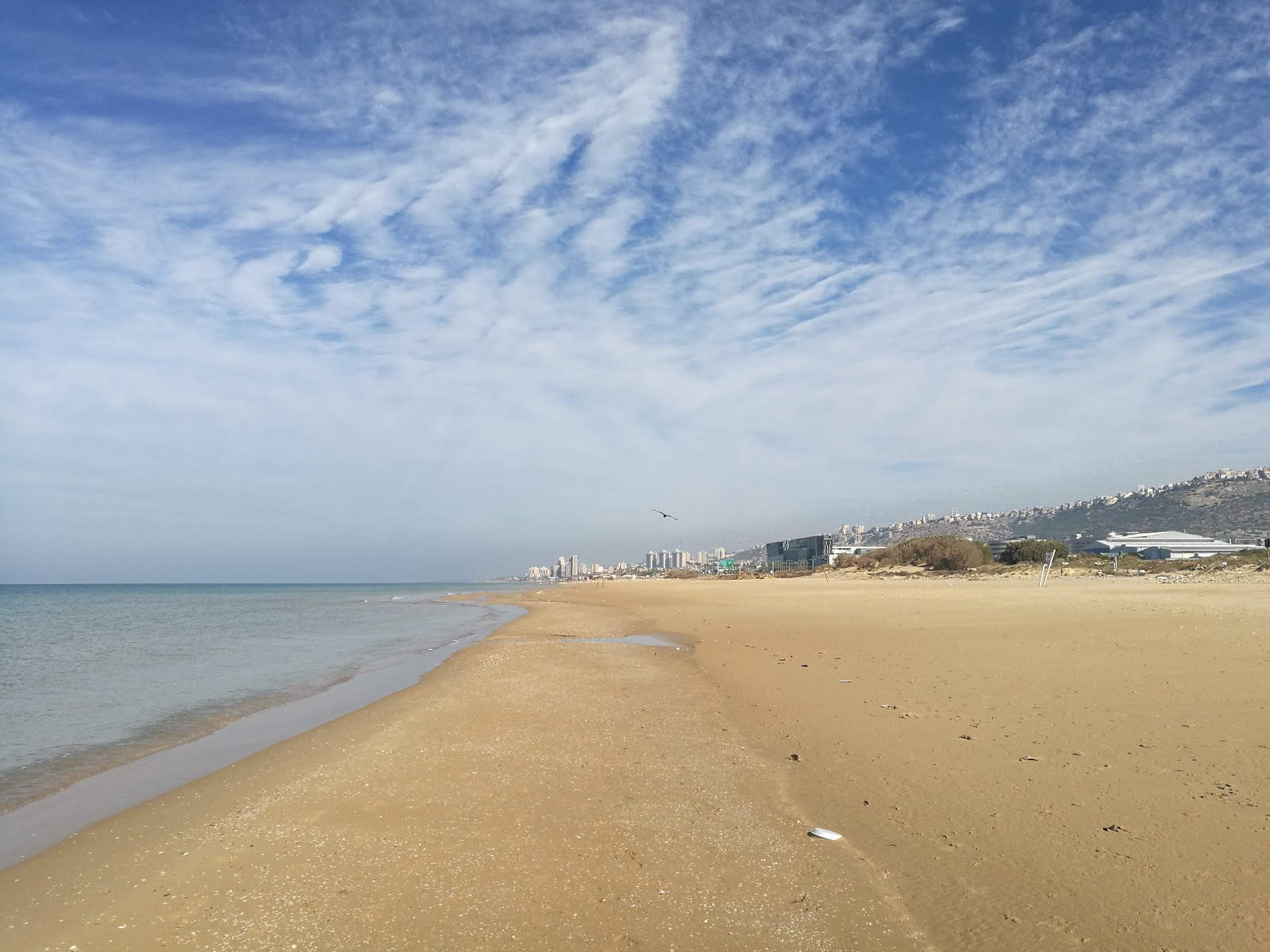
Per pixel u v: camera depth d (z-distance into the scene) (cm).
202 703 1681
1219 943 502
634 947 554
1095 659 1658
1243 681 1324
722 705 1476
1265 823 683
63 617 5228
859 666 1788
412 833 795
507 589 13938
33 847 804
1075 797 790
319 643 3117
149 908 633
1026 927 549
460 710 1463
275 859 730
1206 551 10950
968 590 5062
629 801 891
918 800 831
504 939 567
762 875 676
